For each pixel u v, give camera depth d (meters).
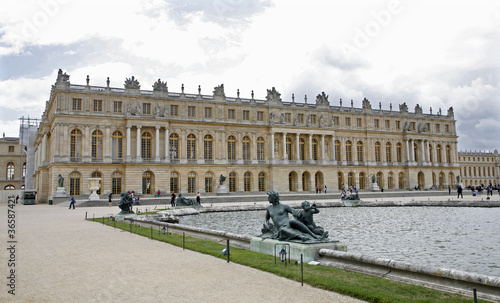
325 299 12.24
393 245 26.77
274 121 103.88
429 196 89.94
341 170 112.44
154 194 88.06
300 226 19.12
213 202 76.75
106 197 84.75
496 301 11.73
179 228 29.61
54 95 87.69
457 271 13.29
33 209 60.88
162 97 91.56
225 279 14.66
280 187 102.31
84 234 27.67
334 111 112.19
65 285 13.89
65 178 82.50
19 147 143.12
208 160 96.44
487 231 33.34
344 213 52.22
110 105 87.50
